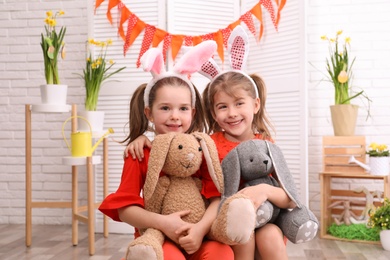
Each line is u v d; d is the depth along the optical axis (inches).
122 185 57.3
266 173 58.2
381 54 144.3
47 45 124.5
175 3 135.9
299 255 112.6
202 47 62.7
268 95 140.3
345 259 108.6
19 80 156.9
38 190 155.6
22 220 156.7
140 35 138.7
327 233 135.0
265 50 141.5
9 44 156.9
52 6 154.8
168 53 135.0
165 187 55.1
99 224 140.4
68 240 130.7
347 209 134.7
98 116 130.6
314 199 147.8
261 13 137.0
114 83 139.7
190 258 55.0
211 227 52.4
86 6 153.1
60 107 121.3
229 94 63.4
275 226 58.2
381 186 142.3
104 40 140.0
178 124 59.8
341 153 134.3
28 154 124.7
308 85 148.6
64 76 153.9
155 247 47.4
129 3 138.6
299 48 132.2
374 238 125.4
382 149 129.6
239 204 48.7
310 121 148.3
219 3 140.9
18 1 156.1
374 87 144.3
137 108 65.1
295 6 133.2
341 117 134.8
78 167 152.9
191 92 63.4
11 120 157.3
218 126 69.8
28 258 110.8
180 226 51.9
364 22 145.3
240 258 56.4
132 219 54.1
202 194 56.9
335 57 137.5
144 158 59.3
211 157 55.1
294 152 134.0
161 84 60.4
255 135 68.0
